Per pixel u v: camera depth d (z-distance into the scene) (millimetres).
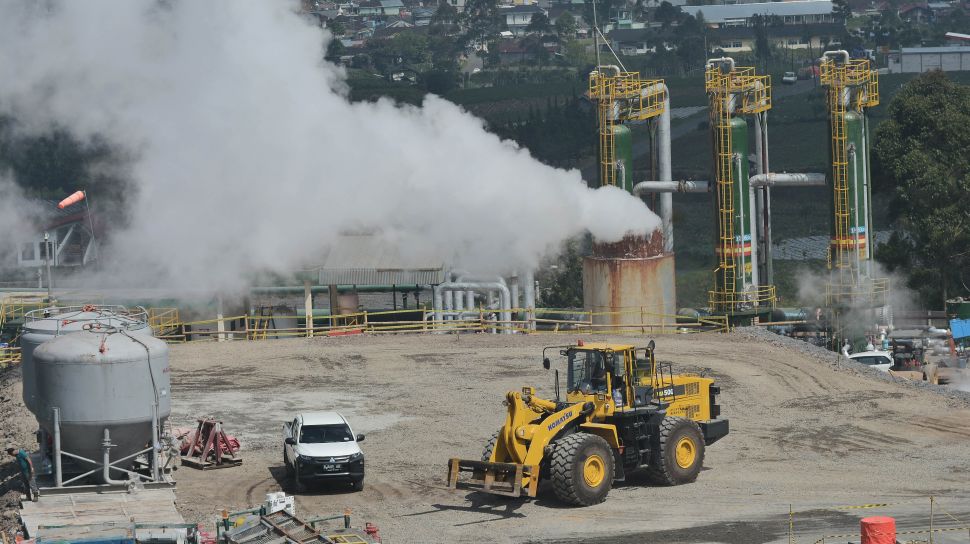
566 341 65375
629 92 81625
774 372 56781
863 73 82250
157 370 37750
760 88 81812
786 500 36625
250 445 45312
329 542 29156
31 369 39625
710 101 80812
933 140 99062
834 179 81938
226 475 40969
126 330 39281
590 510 35531
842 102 81875
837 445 44688
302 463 38031
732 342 63531
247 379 57406
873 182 100625
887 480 39438
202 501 37406
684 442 38531
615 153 81375
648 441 37969
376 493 38562
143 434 37969
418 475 40812
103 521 33844
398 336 68062
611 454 36156
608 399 36562
